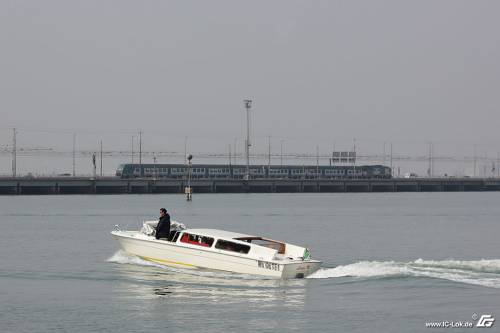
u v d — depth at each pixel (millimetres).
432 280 89500
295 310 76750
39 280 93000
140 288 86812
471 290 85375
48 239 148500
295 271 89438
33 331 69750
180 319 73562
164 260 97500
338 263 114250
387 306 78438
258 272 90000
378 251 131375
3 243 139250
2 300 81188
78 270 100375
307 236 160500
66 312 76125
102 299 81500
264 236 160250
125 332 69500
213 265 93062
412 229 183500
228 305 78750
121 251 108062
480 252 131875
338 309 77312
